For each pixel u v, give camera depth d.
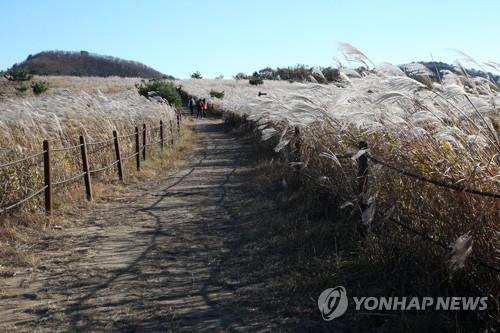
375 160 5.75
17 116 12.16
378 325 4.53
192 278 6.13
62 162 10.91
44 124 11.89
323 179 7.96
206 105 47.62
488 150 4.48
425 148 5.07
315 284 5.46
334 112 6.96
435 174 4.72
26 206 9.07
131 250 7.37
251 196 10.88
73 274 6.38
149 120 21.23
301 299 5.25
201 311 5.15
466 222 4.29
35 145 10.82
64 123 13.92
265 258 6.67
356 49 5.79
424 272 4.72
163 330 4.75
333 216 7.80
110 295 5.66
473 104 4.62
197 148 23.08
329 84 9.16
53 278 6.26
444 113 5.14
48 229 8.50
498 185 4.11
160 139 20.28
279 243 7.12
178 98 43.56
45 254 7.23
